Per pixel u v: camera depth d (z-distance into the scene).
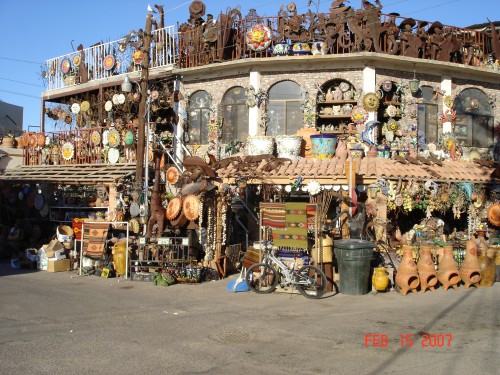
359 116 17.70
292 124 18.62
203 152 19.48
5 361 7.46
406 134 18.45
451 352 7.94
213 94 19.58
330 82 18.59
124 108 20.89
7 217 21.59
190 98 20.20
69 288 13.47
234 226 17.64
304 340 8.60
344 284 12.79
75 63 23.62
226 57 19.45
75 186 19.84
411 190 15.48
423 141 18.78
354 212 14.52
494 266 14.02
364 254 12.69
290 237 13.23
